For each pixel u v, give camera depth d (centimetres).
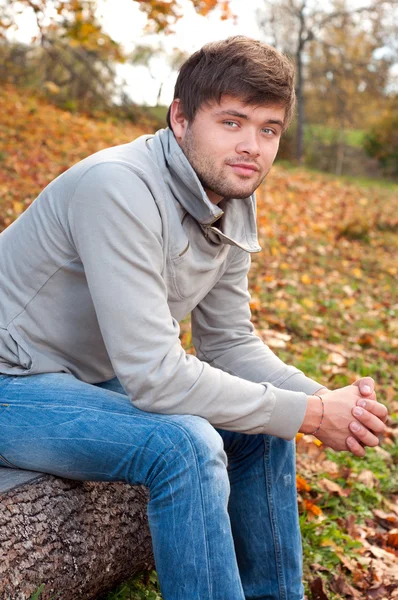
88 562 192
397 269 871
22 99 1548
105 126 1552
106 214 182
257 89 192
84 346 206
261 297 614
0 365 201
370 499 322
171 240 195
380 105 2706
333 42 2612
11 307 203
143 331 182
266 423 193
